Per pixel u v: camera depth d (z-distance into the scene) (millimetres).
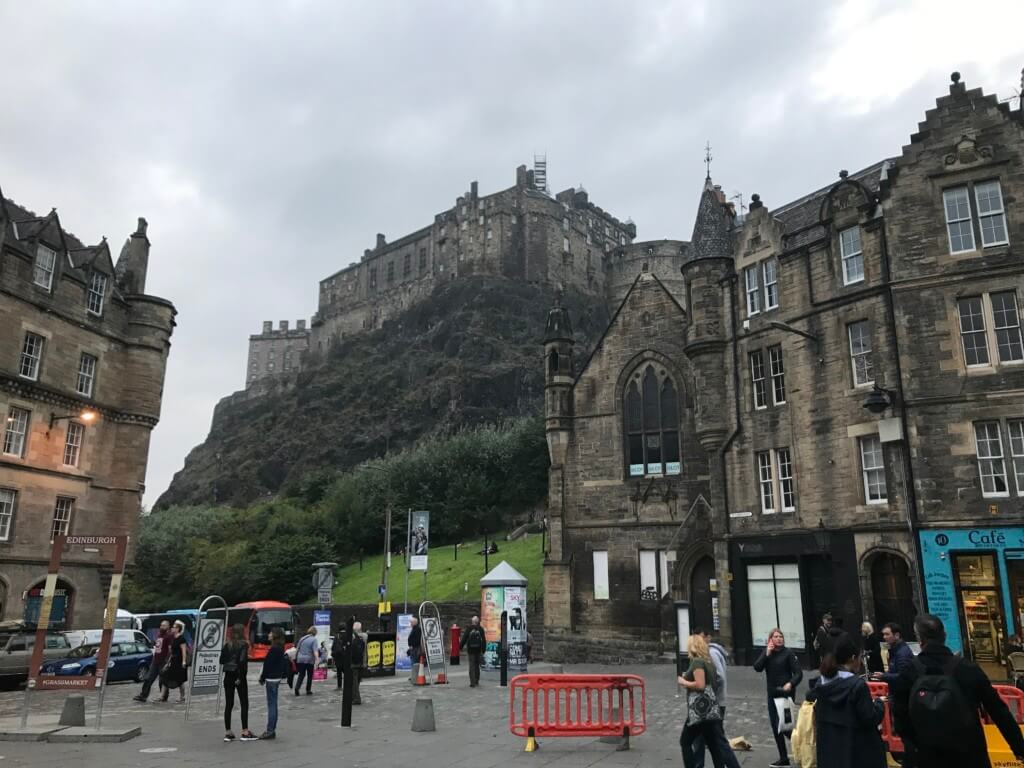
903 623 24156
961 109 25203
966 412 23484
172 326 42344
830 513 26312
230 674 14109
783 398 28812
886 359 25219
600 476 35875
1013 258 23625
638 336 36500
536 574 48062
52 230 36594
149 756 12188
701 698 9680
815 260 28141
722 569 29266
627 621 33750
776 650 11664
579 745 13312
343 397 128750
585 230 135250
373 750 12820
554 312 38469
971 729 6523
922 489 23609
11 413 34312
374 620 50031
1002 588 22047
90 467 37594
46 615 15141
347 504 72562
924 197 25281
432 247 141750
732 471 29906
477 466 69062
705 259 31984
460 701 20141
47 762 11586
